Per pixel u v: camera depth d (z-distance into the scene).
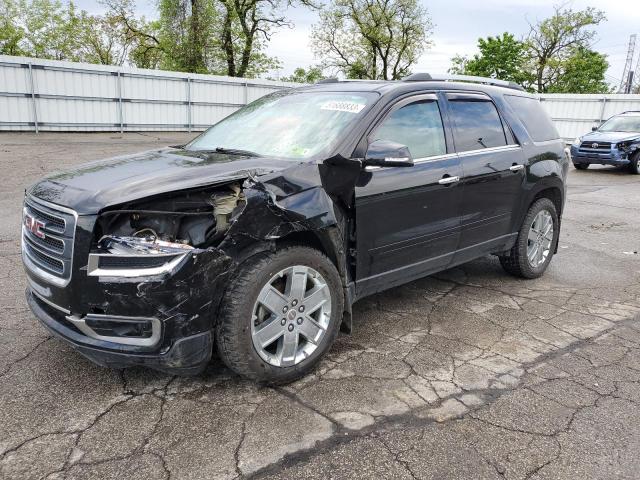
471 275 5.59
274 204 2.96
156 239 2.76
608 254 6.68
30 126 18.33
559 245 7.13
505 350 3.79
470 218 4.39
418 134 3.98
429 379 3.33
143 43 37.47
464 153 4.31
